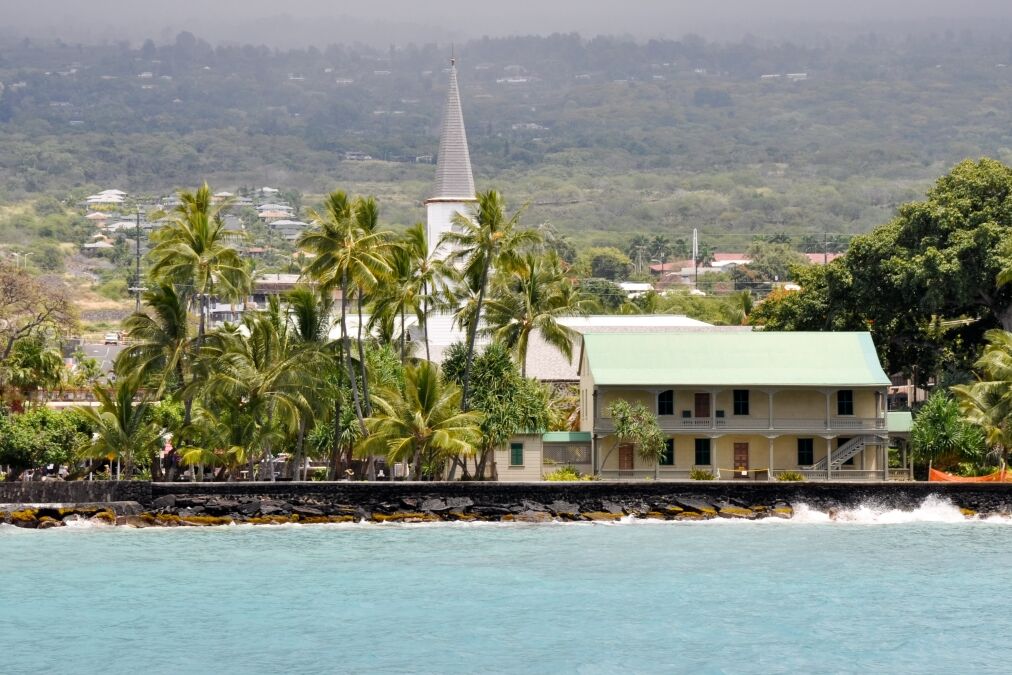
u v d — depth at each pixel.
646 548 175.50
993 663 120.81
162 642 126.06
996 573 160.12
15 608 139.25
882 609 140.75
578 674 116.44
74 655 121.88
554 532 188.75
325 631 130.62
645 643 126.62
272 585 151.00
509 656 122.12
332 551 172.50
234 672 116.69
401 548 174.75
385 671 117.00
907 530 191.75
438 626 132.50
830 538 184.12
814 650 124.62
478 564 164.12
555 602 143.38
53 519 189.75
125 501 192.88
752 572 159.88
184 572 158.00
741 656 122.56
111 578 154.25
